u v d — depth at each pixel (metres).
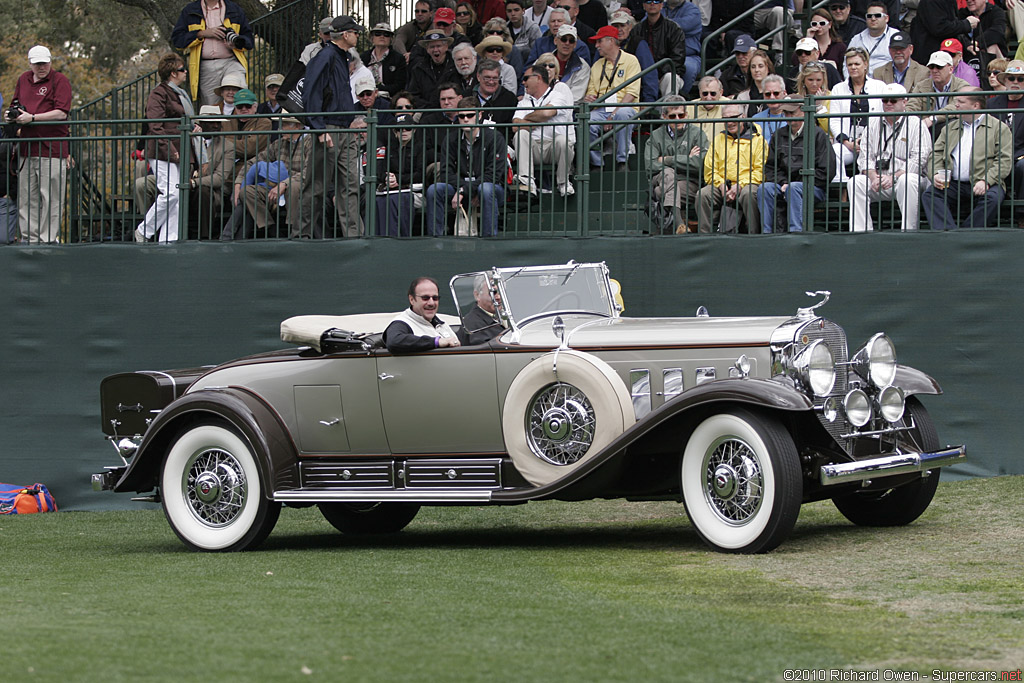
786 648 16.20
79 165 38.88
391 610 18.91
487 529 30.50
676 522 30.34
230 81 45.16
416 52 46.84
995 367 33.81
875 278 34.44
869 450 25.91
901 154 36.56
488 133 37.91
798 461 23.39
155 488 28.92
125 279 37.53
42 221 40.25
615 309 28.84
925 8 44.69
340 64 42.28
